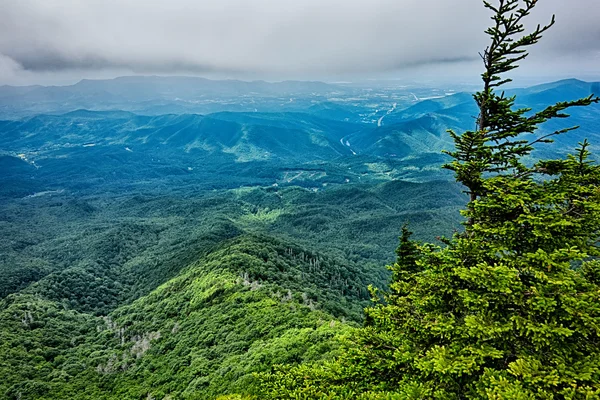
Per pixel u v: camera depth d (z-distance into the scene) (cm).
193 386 7481
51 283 19050
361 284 17662
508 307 1393
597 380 1109
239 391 6278
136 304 16125
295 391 1631
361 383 1645
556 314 1276
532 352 1298
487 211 1584
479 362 1258
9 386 10381
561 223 1315
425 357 1405
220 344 9388
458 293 1463
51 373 11194
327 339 7200
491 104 1742
